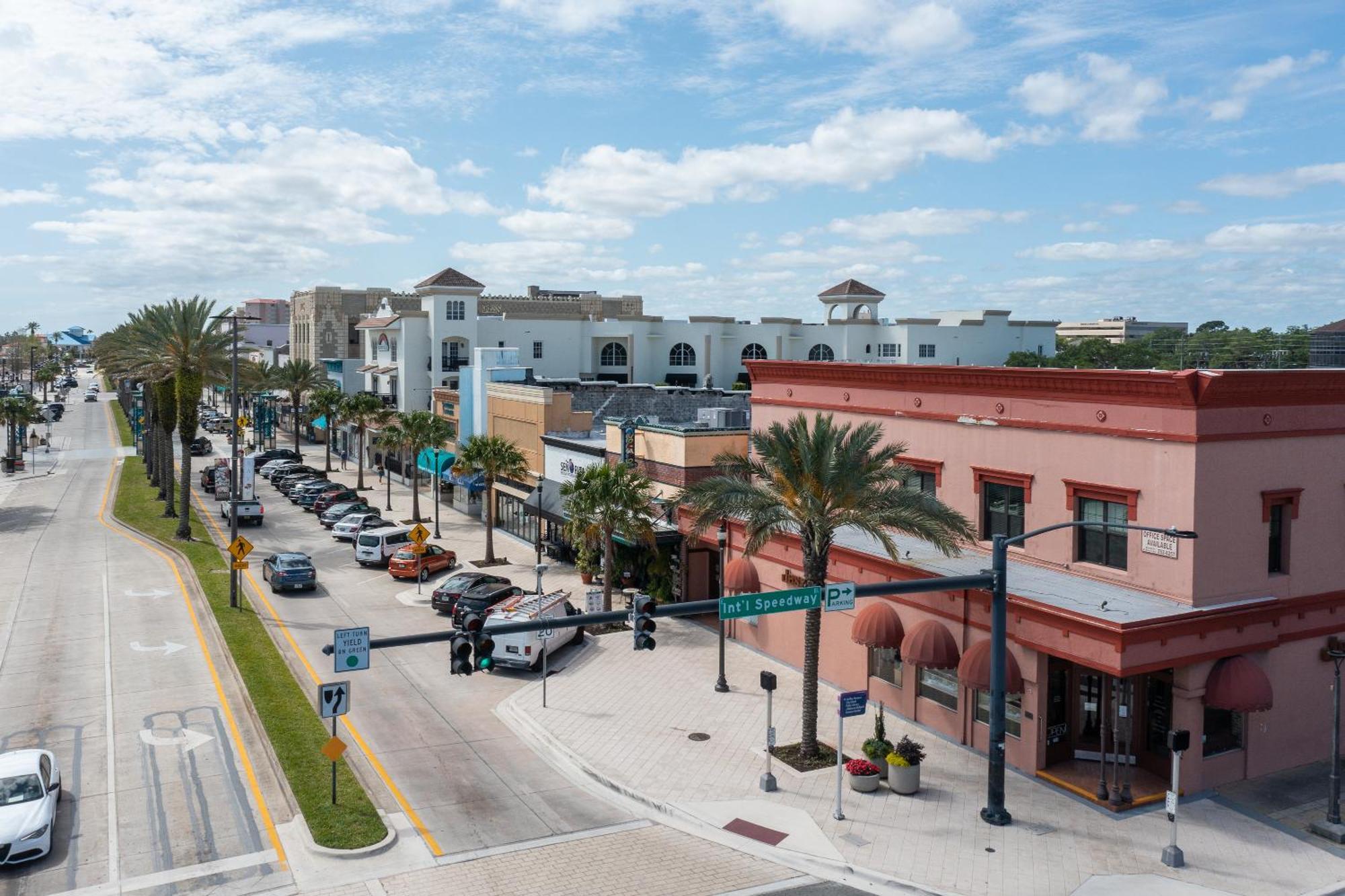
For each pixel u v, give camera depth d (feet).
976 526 98.58
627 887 63.52
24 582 151.84
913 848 68.64
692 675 107.65
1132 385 81.05
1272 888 63.52
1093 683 84.17
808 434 85.76
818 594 74.69
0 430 448.65
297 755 82.17
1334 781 71.67
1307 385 81.71
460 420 222.48
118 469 317.42
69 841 68.54
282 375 355.15
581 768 82.58
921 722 92.89
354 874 64.39
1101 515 86.53
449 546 181.27
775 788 78.33
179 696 98.48
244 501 205.36
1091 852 68.18
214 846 67.97
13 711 93.91
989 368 95.45
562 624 69.77
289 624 126.52
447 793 77.56
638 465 143.84
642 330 299.79
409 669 109.19
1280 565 83.25
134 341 213.66
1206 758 78.84
